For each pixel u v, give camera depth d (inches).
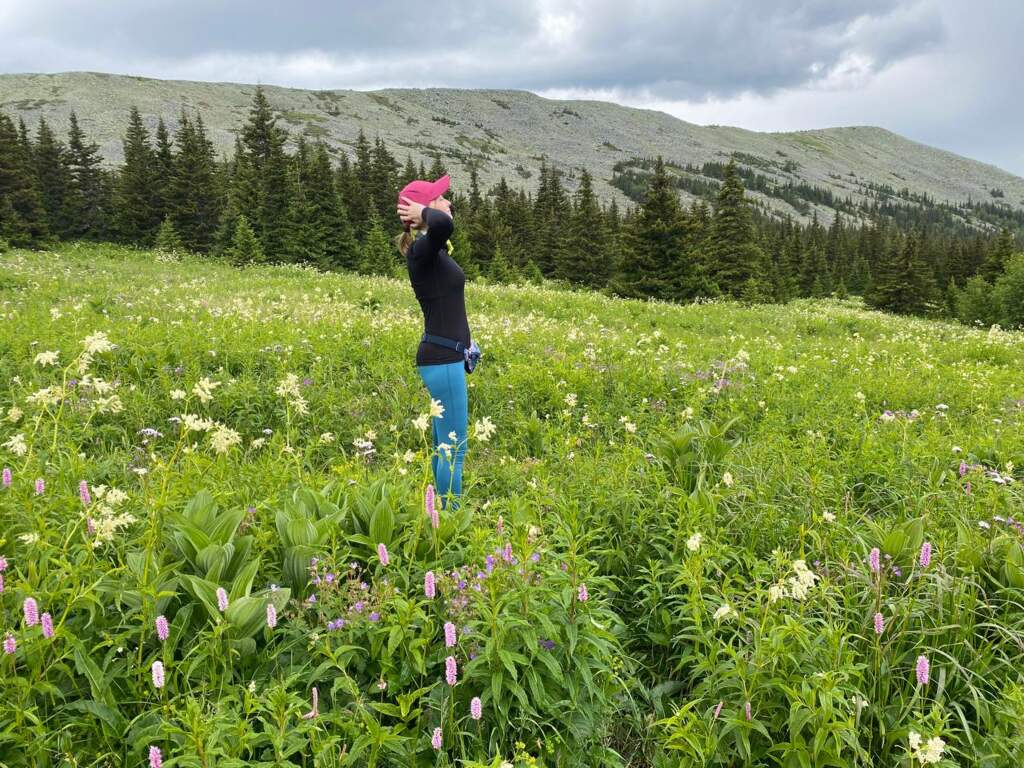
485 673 109.1
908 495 196.5
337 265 1824.6
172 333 387.5
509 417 307.6
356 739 95.5
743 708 110.0
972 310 1806.1
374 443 268.5
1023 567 143.7
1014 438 263.9
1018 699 107.0
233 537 135.8
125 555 130.8
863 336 814.5
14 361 313.6
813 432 268.8
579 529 154.8
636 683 130.7
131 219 1897.1
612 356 442.3
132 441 245.0
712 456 216.7
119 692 106.3
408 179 2719.0
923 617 131.1
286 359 358.3
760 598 124.5
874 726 117.0
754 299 1572.3
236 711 97.7
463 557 138.8
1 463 159.6
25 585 103.2
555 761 110.9
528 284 1284.4
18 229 1563.7
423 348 191.5
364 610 117.7
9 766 90.1
